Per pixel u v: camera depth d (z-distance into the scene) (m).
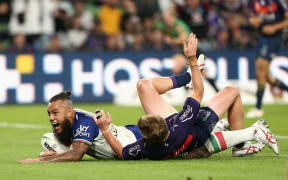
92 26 61.06
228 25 60.94
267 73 42.72
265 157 19.95
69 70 54.47
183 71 51.94
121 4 63.41
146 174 16.12
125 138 19.78
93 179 15.48
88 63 54.62
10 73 53.91
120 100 54.31
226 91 19.67
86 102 54.62
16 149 25.06
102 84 54.78
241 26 61.62
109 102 54.84
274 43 39.38
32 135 31.97
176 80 20.33
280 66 54.16
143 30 60.16
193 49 18.59
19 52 54.06
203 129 18.64
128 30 60.47
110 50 57.47
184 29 48.97
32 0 59.84
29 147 25.92
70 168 17.44
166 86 20.22
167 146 18.19
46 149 19.92
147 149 18.44
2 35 60.41
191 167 17.34
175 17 51.38
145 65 55.38
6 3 60.41
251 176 15.70
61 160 18.73
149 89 19.89
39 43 59.31
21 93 54.00
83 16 61.09
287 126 33.09
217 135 19.11
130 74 55.22
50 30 59.91
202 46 54.53
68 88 54.47
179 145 18.31
